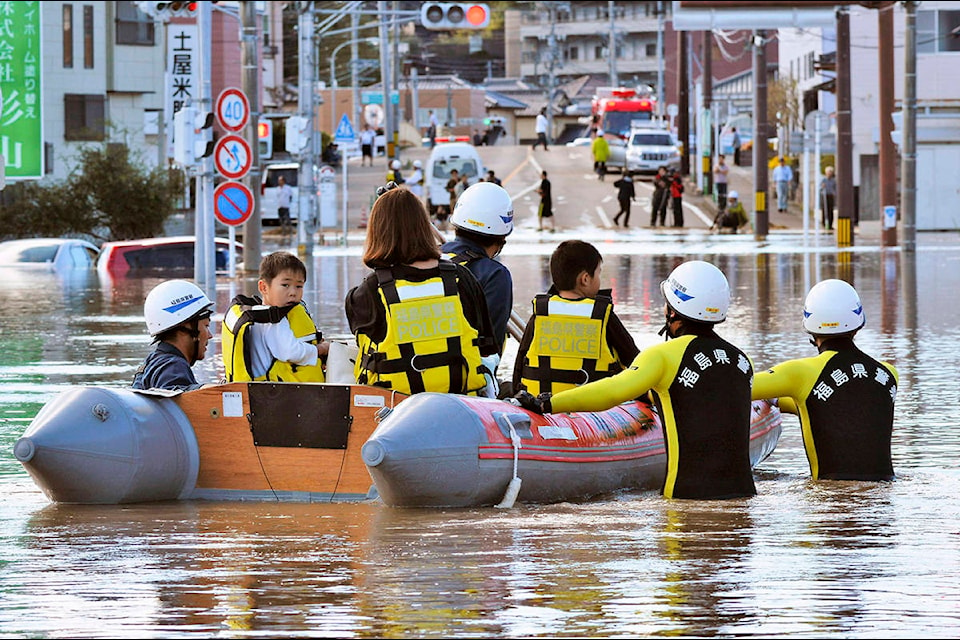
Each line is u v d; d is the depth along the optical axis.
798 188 136.88
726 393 16.94
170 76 63.19
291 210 115.38
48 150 120.81
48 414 17.06
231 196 55.94
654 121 163.00
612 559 13.20
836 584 12.13
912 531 14.69
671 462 17.02
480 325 17.30
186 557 13.45
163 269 73.50
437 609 11.30
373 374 17.20
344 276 62.84
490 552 13.60
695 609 11.30
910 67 82.31
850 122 91.81
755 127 103.25
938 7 82.12
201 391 17.59
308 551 13.72
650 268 67.62
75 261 76.44
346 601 11.59
